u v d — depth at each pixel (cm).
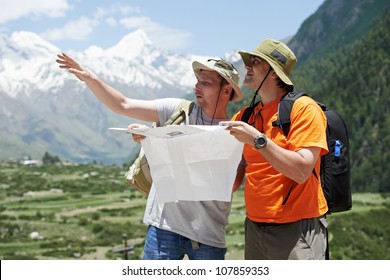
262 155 500
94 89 630
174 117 619
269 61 553
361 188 16025
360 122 18925
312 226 540
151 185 625
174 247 600
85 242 9800
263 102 576
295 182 534
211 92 612
